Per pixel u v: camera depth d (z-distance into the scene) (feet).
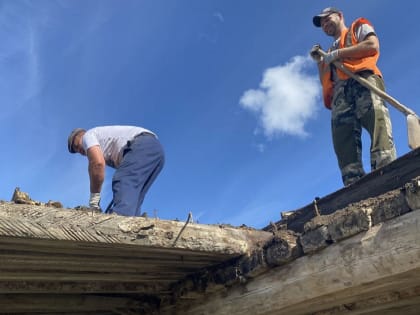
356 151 14.60
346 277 9.09
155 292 13.10
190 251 10.57
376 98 14.05
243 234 11.21
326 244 9.45
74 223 9.23
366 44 14.34
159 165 15.12
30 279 11.18
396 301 10.57
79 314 13.78
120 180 14.15
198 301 12.50
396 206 8.39
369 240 8.69
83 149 15.48
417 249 7.99
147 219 10.10
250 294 11.07
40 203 9.30
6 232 8.57
